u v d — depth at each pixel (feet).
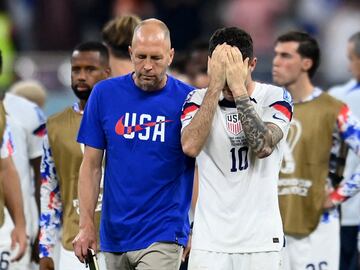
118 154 66.39
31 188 84.17
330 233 81.61
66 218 74.95
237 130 65.10
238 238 65.10
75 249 66.23
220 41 64.75
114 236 66.49
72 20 169.89
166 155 66.23
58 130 75.10
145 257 65.87
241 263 65.31
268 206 65.21
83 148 74.38
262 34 178.70
